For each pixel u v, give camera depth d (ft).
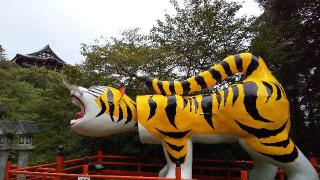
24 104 62.59
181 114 18.69
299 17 37.58
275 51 33.68
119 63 34.76
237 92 18.34
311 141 35.27
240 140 18.81
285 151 17.89
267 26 36.86
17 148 20.20
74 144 33.73
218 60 35.32
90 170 25.02
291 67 37.01
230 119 18.29
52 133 44.01
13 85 72.54
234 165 28.48
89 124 19.04
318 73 36.96
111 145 30.78
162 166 24.88
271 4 38.58
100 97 19.36
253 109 17.93
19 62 124.26
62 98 43.86
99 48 36.99
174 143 18.75
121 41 38.96
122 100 19.98
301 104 38.04
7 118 50.49
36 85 87.71
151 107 18.98
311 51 36.63
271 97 18.01
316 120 37.29
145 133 18.90
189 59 36.35
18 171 16.72
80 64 38.60
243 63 19.22
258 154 18.42
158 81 19.92
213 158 28.17
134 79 34.53
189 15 37.86
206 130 18.74
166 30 38.17
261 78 18.90
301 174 18.13
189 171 18.58
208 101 18.92
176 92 19.61
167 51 35.96
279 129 18.02
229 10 36.94
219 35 36.17
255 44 33.83
